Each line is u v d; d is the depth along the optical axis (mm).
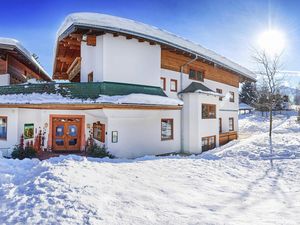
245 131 32719
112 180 6902
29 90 12367
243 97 58531
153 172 8453
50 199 5086
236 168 9977
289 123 33125
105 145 12102
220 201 6059
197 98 15703
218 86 20984
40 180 6238
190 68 17312
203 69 18719
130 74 13016
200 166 9859
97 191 5766
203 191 6816
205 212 5215
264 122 38688
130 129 12820
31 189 5691
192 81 17469
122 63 12797
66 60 19938
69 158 9516
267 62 21953
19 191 5676
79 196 5312
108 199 5367
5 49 15000
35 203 4910
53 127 13438
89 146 13055
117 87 12250
